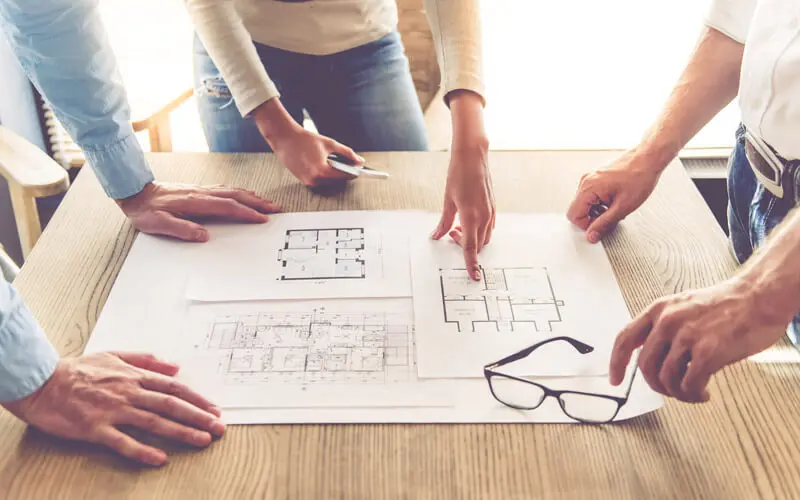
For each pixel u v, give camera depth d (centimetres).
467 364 70
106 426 63
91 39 84
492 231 88
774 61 73
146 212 89
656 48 169
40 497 59
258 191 96
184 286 79
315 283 79
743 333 61
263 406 66
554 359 70
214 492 59
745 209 89
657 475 60
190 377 68
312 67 122
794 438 63
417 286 79
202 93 120
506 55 173
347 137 129
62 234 87
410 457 62
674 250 86
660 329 63
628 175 90
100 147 88
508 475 60
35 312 76
